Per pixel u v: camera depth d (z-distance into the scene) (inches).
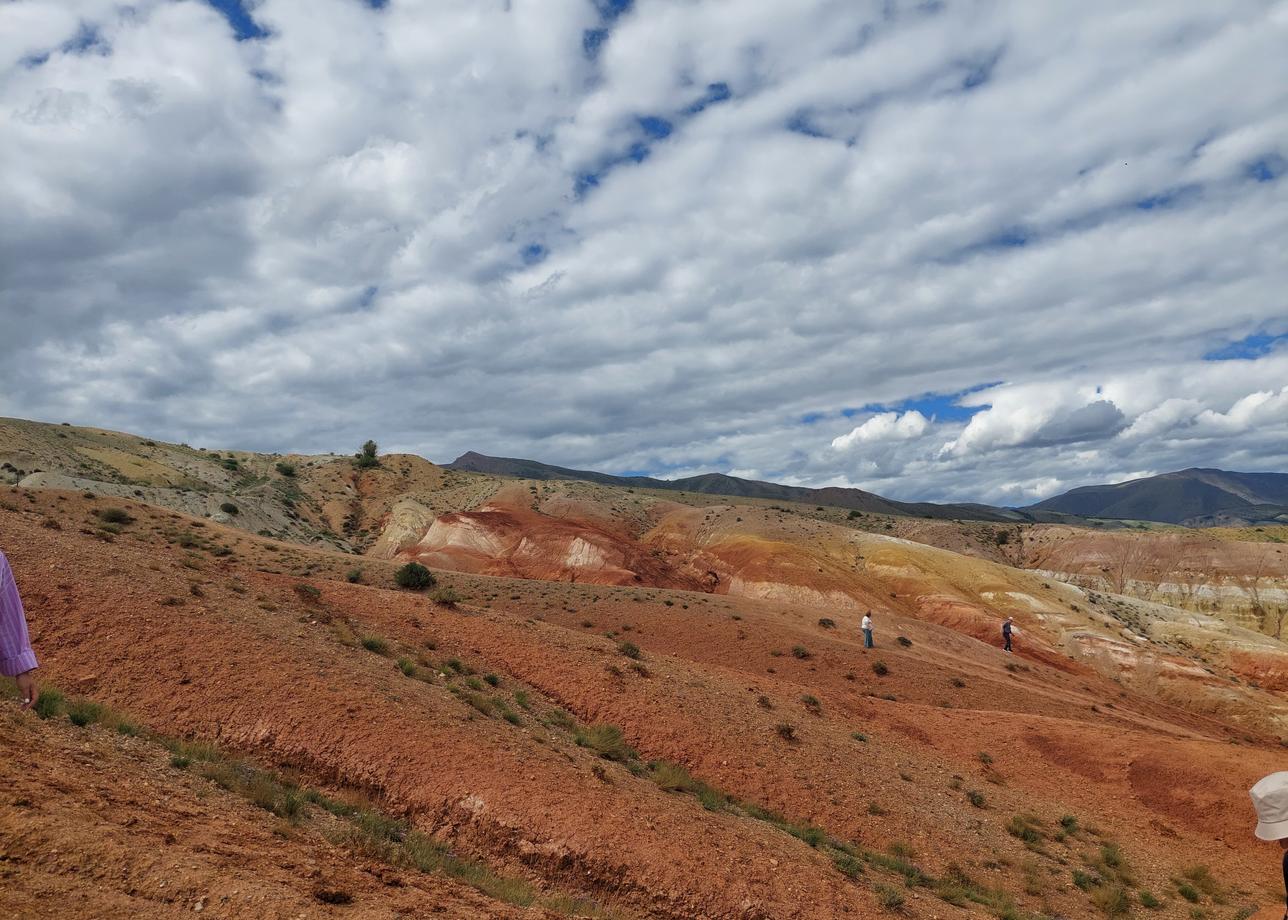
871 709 1242.0
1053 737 1194.0
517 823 500.7
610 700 882.8
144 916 211.9
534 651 967.0
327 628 791.7
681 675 1059.3
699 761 810.2
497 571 3388.3
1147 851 889.5
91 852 236.5
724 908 474.6
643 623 1905.8
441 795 514.3
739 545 3843.5
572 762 641.6
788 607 2319.1
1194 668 2918.3
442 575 2178.9
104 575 706.8
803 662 1721.2
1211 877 834.8
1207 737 2191.2
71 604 634.8
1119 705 2346.2
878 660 1790.1
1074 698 2012.8
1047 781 1073.5
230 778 428.5
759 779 804.0
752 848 563.5
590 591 2159.2
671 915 464.4
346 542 4269.2
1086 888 740.7
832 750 944.3
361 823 449.1
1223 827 959.6
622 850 498.0
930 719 1242.0
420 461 5959.6
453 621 1003.9
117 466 3722.9
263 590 861.2
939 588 3503.9
